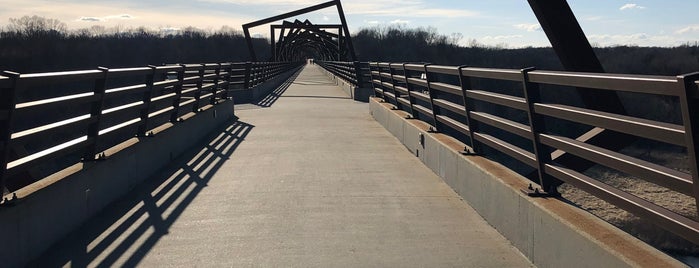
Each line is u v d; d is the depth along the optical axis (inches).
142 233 204.4
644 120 124.1
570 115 153.9
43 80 182.7
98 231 206.4
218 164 339.6
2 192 163.8
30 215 172.6
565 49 208.2
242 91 829.2
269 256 180.4
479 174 227.6
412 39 3855.8
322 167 329.4
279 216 226.8
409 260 176.6
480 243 192.4
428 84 333.7
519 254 180.7
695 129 104.1
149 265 172.2
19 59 3075.8
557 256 152.9
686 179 109.3
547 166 175.6
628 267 116.9
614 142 205.3
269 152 382.3
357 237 199.8
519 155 198.8
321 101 843.4
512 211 189.5
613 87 130.6
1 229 155.1
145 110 307.0
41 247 180.7
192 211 234.1
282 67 1684.3
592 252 132.6
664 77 112.6
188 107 457.1
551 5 205.2
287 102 822.5
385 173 312.0
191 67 411.2
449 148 278.2
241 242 194.5
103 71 232.8
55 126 193.9
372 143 421.1
